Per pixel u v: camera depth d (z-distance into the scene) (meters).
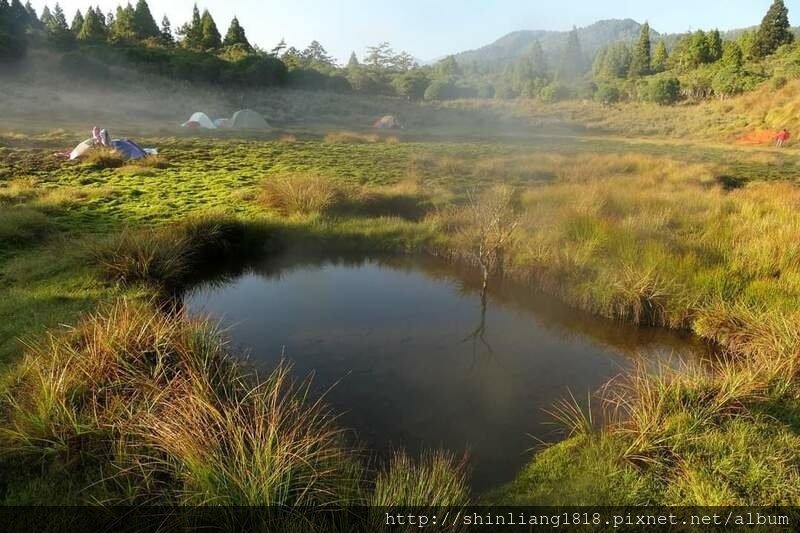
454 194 13.09
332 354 5.49
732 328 5.84
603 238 8.09
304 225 9.73
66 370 3.82
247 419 3.60
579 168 16.84
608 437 3.80
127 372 4.01
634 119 47.03
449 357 5.52
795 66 43.75
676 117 44.28
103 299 5.96
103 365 3.99
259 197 11.54
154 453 3.28
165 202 11.16
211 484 2.95
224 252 8.82
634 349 5.89
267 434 3.32
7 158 15.20
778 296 6.22
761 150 28.06
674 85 51.59
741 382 4.13
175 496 2.98
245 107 44.62
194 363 4.24
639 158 19.30
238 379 4.33
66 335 4.64
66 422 3.43
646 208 10.63
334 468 3.27
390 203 11.91
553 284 7.40
